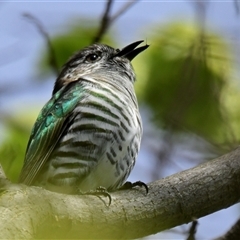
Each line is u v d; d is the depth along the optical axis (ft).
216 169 32.63
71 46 44.37
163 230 31.65
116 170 39.34
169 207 31.37
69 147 39.22
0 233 25.68
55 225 28.66
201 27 43.62
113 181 39.37
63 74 45.85
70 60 45.91
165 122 42.83
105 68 45.70
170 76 43.57
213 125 42.91
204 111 42.91
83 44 44.32
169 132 41.96
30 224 26.96
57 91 43.70
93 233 29.86
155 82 43.91
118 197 30.94
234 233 34.58
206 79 43.01
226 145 42.39
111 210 30.35
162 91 43.75
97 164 39.01
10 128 41.50
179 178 32.32
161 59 43.88
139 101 43.96
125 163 39.58
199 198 31.86
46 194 28.99
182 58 43.37
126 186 32.37
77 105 40.11
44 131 40.27
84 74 45.37
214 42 43.32
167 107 43.45
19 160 41.06
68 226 29.01
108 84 41.93
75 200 29.73
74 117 39.86
